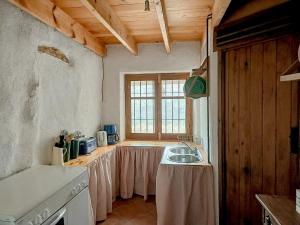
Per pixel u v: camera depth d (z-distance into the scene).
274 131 1.96
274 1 1.90
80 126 3.06
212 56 2.38
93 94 3.48
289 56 1.88
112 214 3.06
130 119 4.06
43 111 2.28
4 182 1.68
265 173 2.00
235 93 2.16
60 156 2.35
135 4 2.30
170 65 3.68
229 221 2.23
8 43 1.82
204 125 3.11
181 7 2.36
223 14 1.96
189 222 2.54
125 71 3.78
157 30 3.10
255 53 2.03
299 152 1.83
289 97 1.89
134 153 3.46
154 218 2.97
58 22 2.39
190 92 2.68
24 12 1.98
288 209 1.35
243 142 2.12
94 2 1.95
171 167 2.54
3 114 1.78
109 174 3.08
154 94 3.98
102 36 3.39
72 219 1.71
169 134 3.97
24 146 2.01
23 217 1.20
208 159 2.63
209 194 2.47
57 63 2.52
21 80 1.96
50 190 1.51
